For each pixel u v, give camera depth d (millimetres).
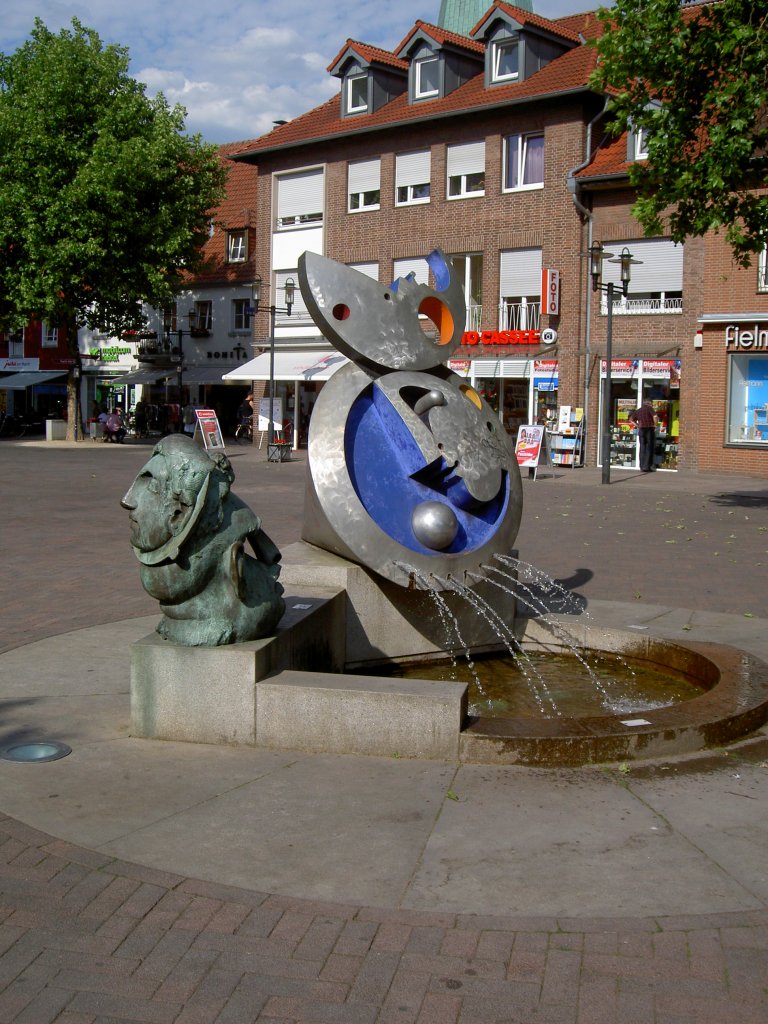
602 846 4465
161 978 3461
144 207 36094
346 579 7164
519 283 31891
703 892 4059
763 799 5016
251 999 3348
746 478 26703
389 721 5508
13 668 7445
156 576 5695
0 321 39281
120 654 7891
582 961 3557
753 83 15500
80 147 35188
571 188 29844
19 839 4500
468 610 7793
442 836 4547
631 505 20016
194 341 46219
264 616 5895
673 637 8352
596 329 30156
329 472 7078
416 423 7395
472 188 32938
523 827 4645
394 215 34688
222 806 4863
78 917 3846
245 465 29141
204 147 37344
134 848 4418
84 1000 3342
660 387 29328
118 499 19875
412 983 3426
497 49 32562
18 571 11859
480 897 4000
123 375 48531
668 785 5168
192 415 42500
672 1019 3248
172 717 5789
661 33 16203
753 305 27172
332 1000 3340
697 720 5680
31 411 51969
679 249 28672
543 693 7090
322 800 4934
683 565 12672
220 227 45938
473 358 32625
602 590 10906
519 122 31406
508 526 7590
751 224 16891
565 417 30109
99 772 5305
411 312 7844
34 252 34500
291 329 38562
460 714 5445
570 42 32844
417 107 34188
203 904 3941
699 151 17516
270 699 5645
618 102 17000
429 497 7418
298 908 3908
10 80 36344
